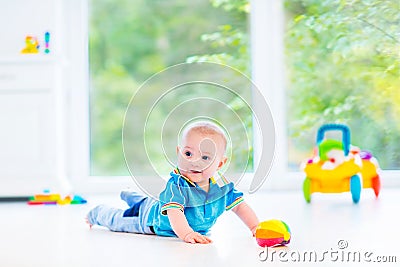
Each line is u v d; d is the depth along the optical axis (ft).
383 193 9.24
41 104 10.43
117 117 12.81
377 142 11.11
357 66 11.11
